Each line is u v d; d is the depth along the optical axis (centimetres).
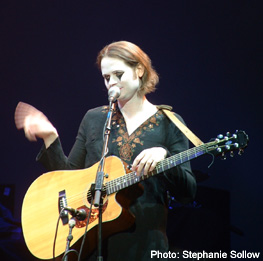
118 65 585
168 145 587
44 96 1411
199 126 1276
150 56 1326
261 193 1229
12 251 891
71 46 1409
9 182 1420
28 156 1423
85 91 1391
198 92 1287
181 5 1325
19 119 622
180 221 1005
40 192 611
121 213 532
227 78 1269
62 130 1391
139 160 527
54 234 577
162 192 570
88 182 585
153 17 1344
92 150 615
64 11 1418
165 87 1305
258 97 1238
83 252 564
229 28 1277
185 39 1311
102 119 628
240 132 500
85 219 558
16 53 1433
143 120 598
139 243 543
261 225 1223
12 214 1120
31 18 1433
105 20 1384
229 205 1125
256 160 1237
